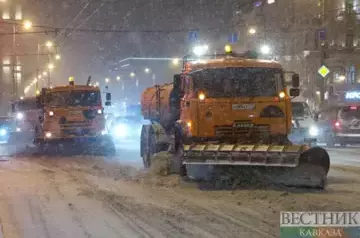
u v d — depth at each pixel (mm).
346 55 63031
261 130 12250
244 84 12398
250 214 9000
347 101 35375
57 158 21562
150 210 9516
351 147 26500
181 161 12648
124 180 13695
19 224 8594
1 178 14570
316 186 11406
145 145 17062
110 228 8164
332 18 62688
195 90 12344
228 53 15055
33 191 12070
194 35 41594
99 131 22938
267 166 11336
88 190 12000
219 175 12047
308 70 60344
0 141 37469
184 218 8781
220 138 12188
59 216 9156
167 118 15352
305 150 11109
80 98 22953
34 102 29578
